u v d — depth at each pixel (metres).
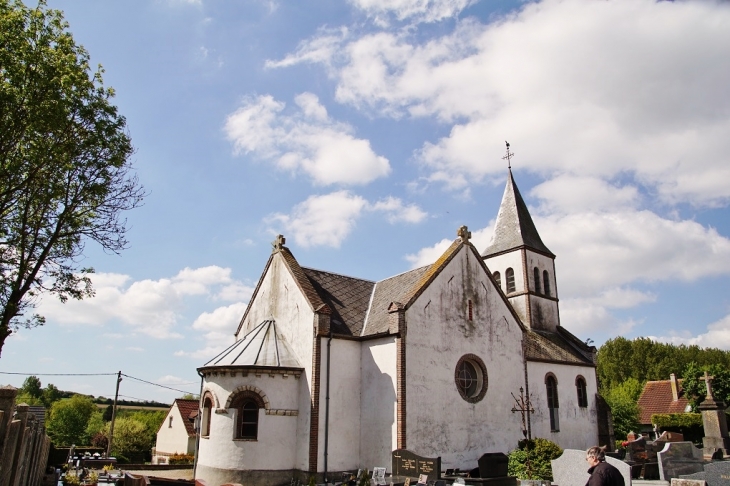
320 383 24.00
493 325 29.19
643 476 24.39
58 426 78.75
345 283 30.30
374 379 25.00
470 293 28.45
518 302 42.44
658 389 59.62
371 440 24.28
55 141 18.55
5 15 16.97
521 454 24.67
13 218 19.44
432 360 25.38
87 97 19.16
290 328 26.45
